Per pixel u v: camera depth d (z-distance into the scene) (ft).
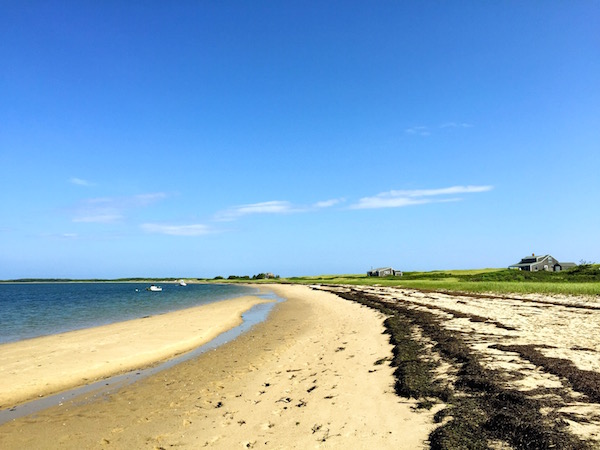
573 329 62.80
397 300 136.77
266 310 142.82
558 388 33.01
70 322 108.06
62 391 44.19
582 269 237.45
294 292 278.46
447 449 23.66
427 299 134.41
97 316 125.80
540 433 24.31
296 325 96.27
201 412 35.65
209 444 28.43
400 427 28.22
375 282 333.01
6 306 180.65
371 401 34.45
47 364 55.26
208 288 444.14
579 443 22.99
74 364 55.36
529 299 122.42
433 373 40.83
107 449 28.76
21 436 31.65
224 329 93.09
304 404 35.35
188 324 99.71
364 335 70.54
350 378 42.60
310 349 62.44
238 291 338.95
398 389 36.86
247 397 39.32
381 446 25.53
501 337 57.31
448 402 32.19
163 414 35.68
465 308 98.89
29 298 262.06
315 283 430.61
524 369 39.24
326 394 37.65
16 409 38.42
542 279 231.30
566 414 27.37
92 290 442.09
